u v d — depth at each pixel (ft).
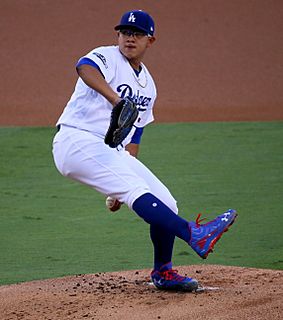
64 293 62.34
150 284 65.57
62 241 88.33
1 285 69.82
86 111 60.03
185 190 111.24
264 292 60.64
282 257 80.12
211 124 159.43
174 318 54.19
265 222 94.79
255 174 119.96
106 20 243.81
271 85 195.31
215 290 62.08
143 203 57.88
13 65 209.36
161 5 254.88
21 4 256.32
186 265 75.05
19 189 114.52
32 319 55.72
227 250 83.66
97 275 70.13
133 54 60.54
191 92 189.78
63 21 242.78
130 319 54.39
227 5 252.83
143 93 62.69
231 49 220.43
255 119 164.96
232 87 193.67
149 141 144.05
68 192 112.98
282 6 250.98
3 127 157.89
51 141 145.07
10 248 85.35
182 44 223.71
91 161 58.95
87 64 58.49
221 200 105.60
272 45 223.10
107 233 91.76
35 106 177.88
